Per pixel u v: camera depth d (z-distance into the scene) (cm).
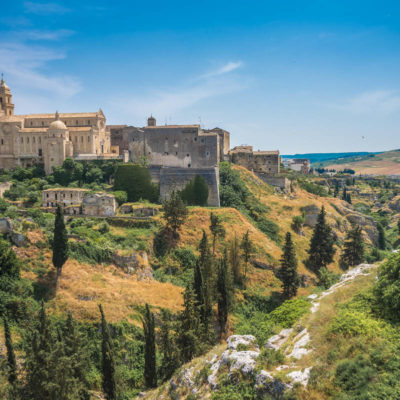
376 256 11006
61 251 6175
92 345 5359
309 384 2539
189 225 8812
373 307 3225
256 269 8069
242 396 2780
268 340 3494
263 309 7169
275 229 10250
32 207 9356
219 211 9706
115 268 6994
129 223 8444
